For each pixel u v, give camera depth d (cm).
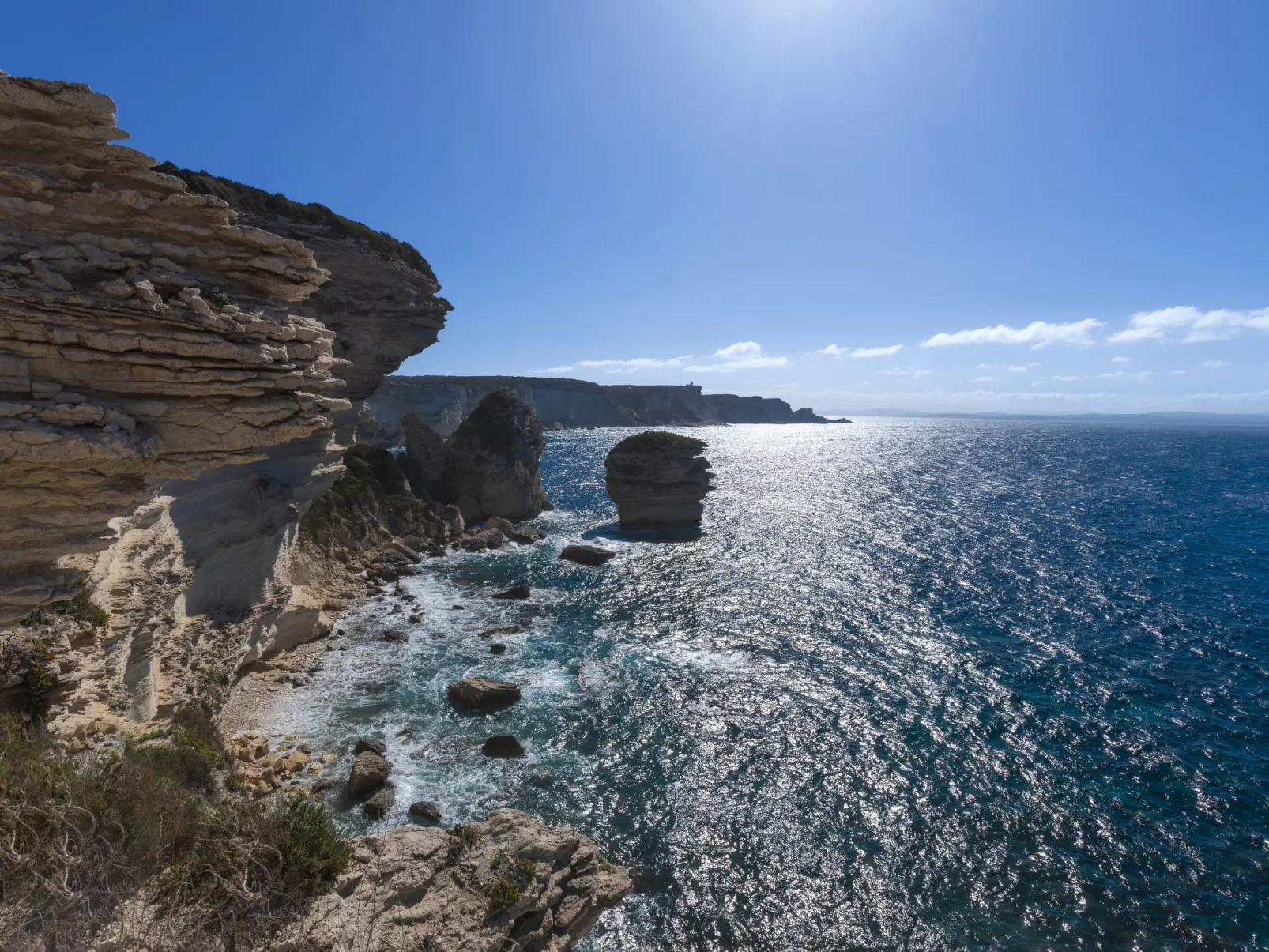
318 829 1504
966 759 3127
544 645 4519
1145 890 2355
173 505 3019
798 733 3353
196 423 1411
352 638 4506
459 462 8544
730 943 2166
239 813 1525
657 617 5084
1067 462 17812
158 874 1279
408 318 6506
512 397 9075
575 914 1675
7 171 1218
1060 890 2366
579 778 2975
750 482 13150
